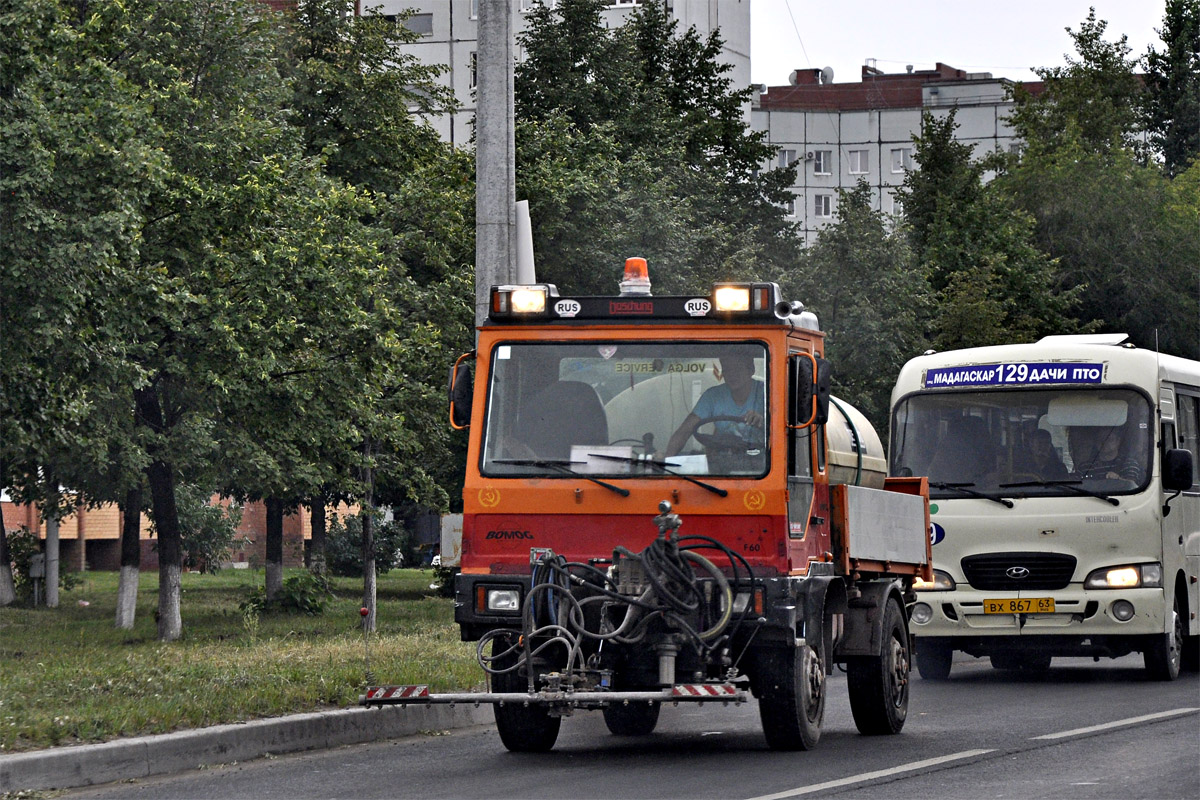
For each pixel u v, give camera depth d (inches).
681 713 1406.3
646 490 1021.8
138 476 2620.6
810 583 1047.6
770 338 1035.9
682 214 3484.3
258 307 2615.7
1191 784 897.5
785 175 5354.3
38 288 2062.0
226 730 1052.5
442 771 1005.8
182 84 2728.8
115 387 2471.7
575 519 1032.2
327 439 2832.2
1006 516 1654.8
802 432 1058.7
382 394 3065.9
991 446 1681.8
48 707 1120.2
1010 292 4699.8
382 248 3139.8
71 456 2493.8
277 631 2802.7
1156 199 5339.6
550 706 1001.5
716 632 987.3
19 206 2031.3
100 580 5039.4
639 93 4247.0
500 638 1047.6
